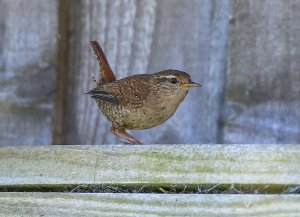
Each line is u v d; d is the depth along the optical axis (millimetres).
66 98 10414
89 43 10438
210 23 10391
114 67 10477
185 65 10430
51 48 10234
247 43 10195
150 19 10484
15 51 10266
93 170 7816
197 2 10453
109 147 7820
